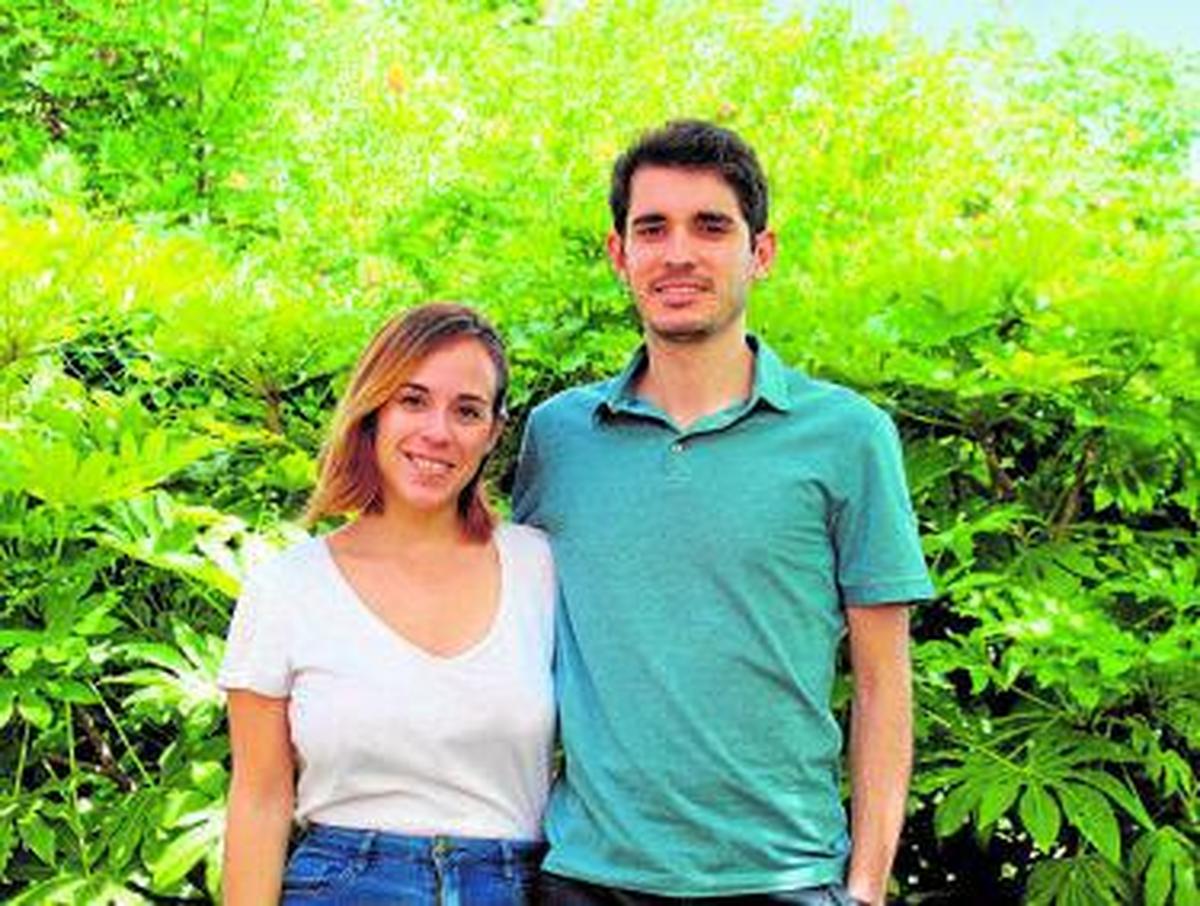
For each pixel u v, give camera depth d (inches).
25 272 133.7
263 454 147.8
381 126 291.4
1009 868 135.0
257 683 93.1
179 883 123.5
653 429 94.5
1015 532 134.1
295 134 290.8
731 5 333.1
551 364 142.0
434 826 90.9
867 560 93.1
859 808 93.9
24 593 125.0
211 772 123.1
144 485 123.4
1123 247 165.3
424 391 95.0
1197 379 128.9
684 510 91.9
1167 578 128.6
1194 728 121.0
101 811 125.6
